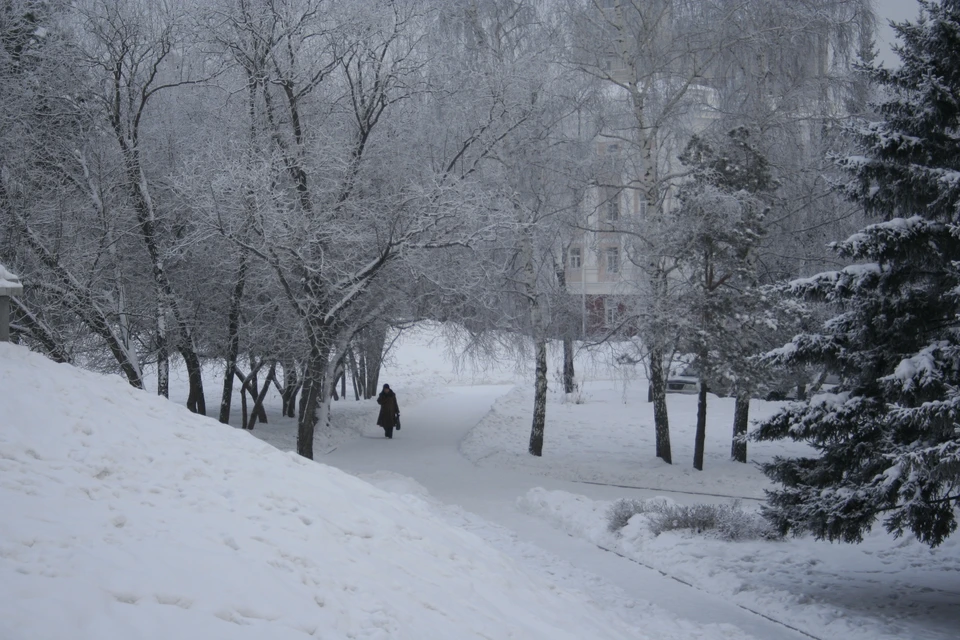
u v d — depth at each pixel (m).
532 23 25.52
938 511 10.94
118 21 20.77
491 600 7.25
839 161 12.12
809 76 24.89
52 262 19.16
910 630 10.29
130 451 7.46
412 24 21.06
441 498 19.50
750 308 22.28
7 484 5.83
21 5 20.02
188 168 18.89
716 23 24.22
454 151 22.89
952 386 10.67
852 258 12.18
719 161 23.08
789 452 26.50
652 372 25.12
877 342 12.05
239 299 23.59
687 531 15.26
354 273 20.02
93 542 5.17
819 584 12.52
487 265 22.80
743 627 10.59
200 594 4.85
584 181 25.31
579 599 9.13
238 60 20.47
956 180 10.97
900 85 12.05
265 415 32.78
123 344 21.12
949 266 11.39
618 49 25.80
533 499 18.34
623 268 25.44
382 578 6.51
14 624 3.86
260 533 6.41
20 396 7.64
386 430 30.55
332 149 19.97
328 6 20.42
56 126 21.09
